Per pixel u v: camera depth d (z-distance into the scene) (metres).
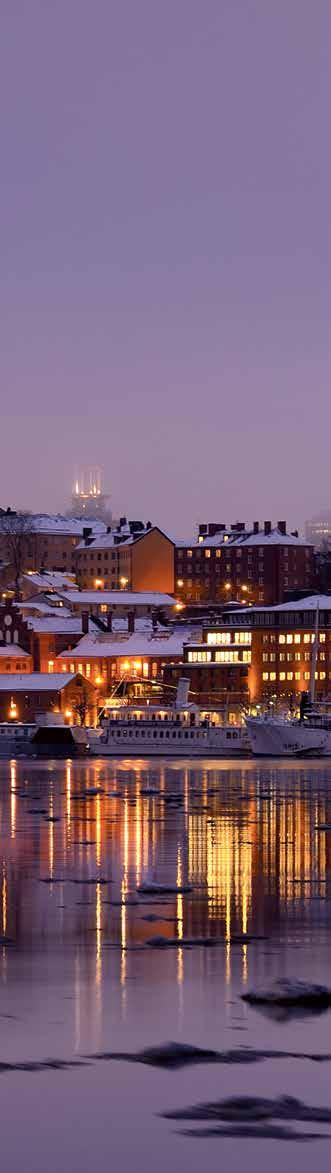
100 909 90.12
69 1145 50.97
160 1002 66.88
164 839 132.25
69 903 92.44
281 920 86.69
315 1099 54.84
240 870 109.88
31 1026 63.09
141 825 146.38
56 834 136.38
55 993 68.44
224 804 175.38
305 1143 51.28
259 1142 51.28
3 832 138.00
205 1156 50.31
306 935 82.00
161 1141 51.44
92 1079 56.62
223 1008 66.00
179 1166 49.66
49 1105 54.16
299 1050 60.03
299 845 127.81
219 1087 55.88
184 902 93.19
